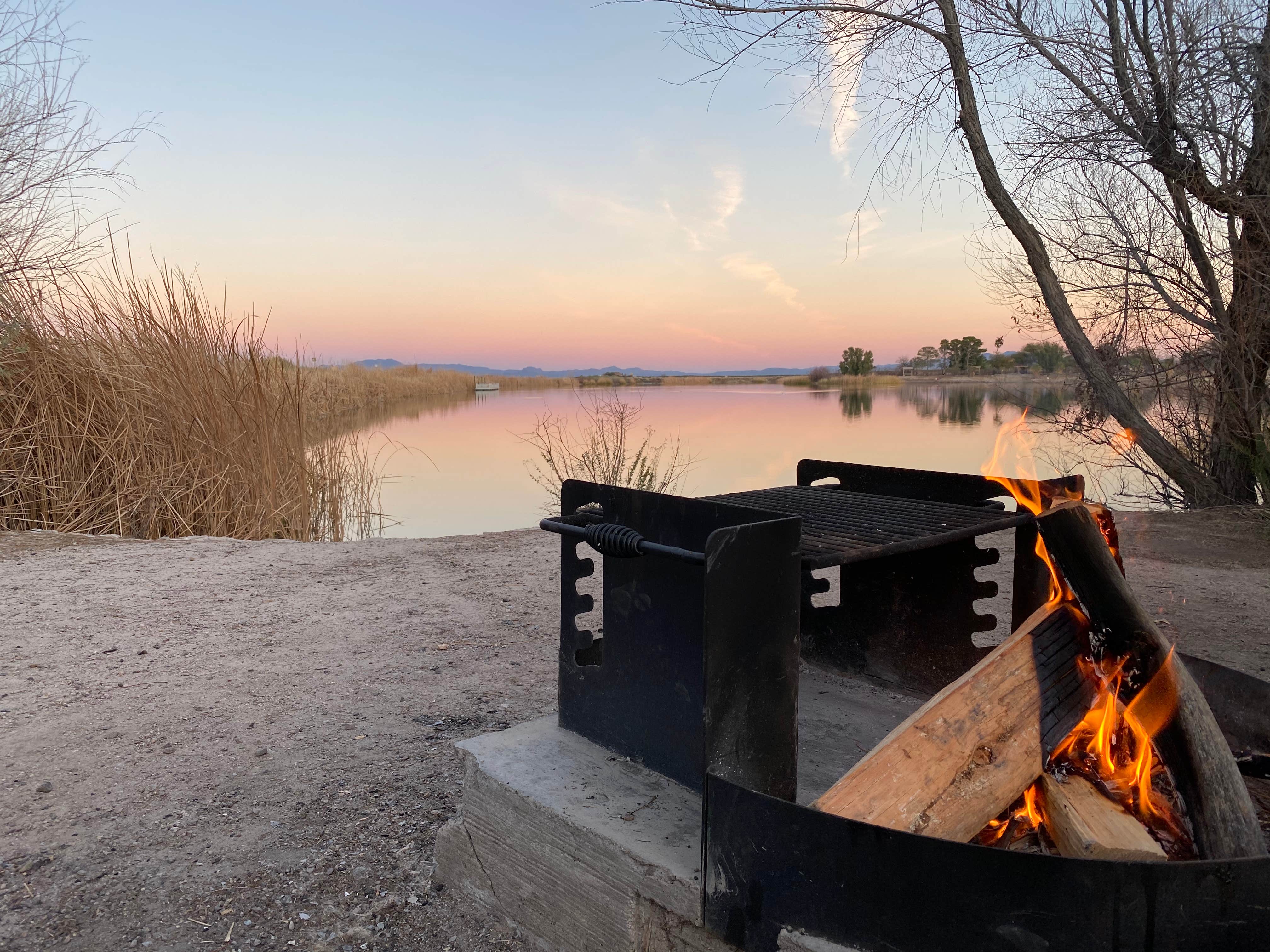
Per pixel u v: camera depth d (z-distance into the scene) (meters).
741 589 1.23
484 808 1.58
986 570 4.30
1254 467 5.81
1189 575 4.14
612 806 1.43
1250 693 1.67
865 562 2.15
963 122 5.88
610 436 7.98
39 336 5.56
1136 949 0.95
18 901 1.64
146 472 5.71
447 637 3.31
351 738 2.38
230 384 5.97
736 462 8.75
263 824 1.93
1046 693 1.46
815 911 1.08
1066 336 6.29
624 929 1.32
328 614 3.63
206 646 3.20
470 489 8.82
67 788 2.09
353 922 1.58
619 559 1.56
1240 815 1.27
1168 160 5.84
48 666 2.96
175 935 1.55
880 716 1.94
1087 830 1.22
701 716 1.35
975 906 0.99
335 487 6.55
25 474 5.53
